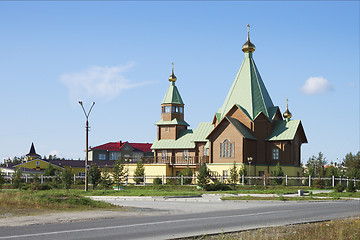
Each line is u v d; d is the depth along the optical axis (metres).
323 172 67.25
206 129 69.19
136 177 59.97
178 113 72.69
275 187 50.41
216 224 18.91
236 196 37.75
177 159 69.12
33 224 17.94
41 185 48.28
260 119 61.47
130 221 19.52
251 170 58.66
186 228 17.48
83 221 19.28
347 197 38.66
